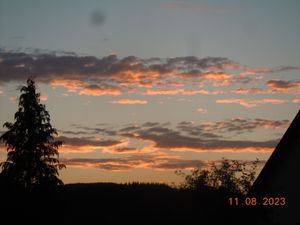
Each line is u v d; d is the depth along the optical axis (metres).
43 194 37.62
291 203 19.48
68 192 36.69
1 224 37.19
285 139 19.66
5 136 41.06
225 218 21.03
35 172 39.69
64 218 34.09
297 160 19.52
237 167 23.55
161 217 27.91
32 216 36.53
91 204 32.84
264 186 20.22
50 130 41.69
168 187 32.09
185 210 27.22
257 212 19.98
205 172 26.83
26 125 40.94
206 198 24.45
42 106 42.16
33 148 40.56
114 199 32.50
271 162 19.97
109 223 29.30
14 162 39.94
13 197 38.16
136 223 28.25
